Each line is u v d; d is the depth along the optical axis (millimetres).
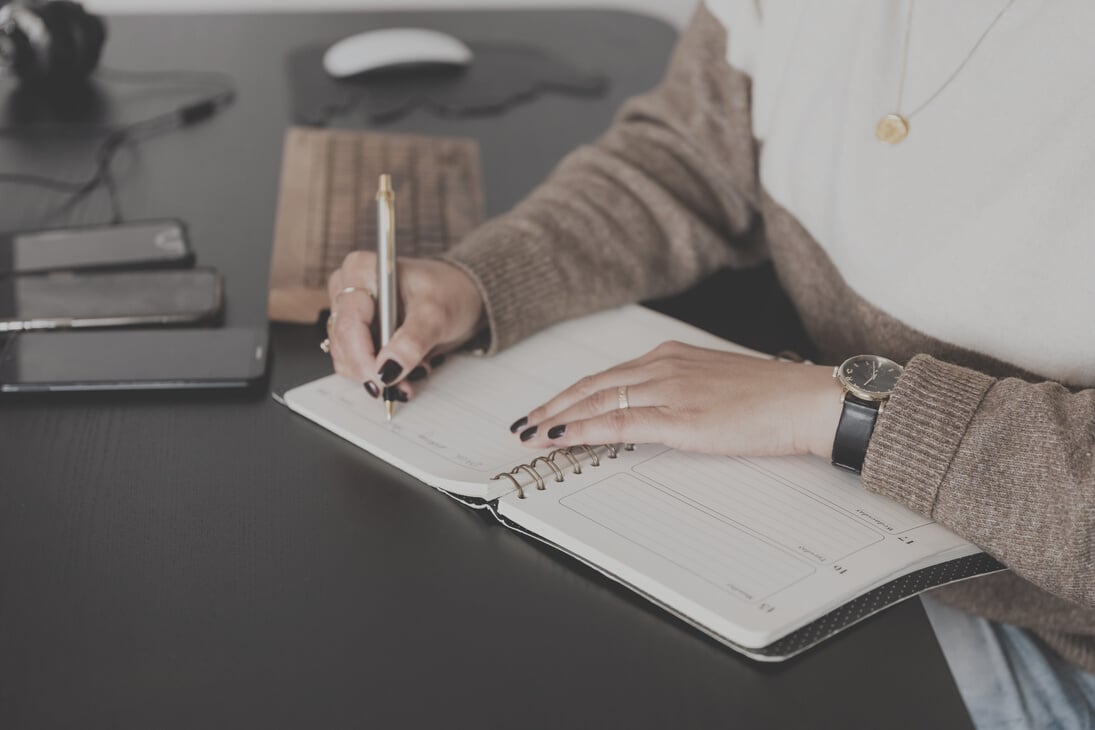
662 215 995
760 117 1001
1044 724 865
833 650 608
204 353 861
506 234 915
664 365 771
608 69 1468
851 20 871
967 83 793
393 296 794
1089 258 749
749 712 564
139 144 1217
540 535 669
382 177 767
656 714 560
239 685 567
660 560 635
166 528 681
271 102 1328
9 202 1084
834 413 715
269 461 747
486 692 568
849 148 869
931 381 694
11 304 900
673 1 1843
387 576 647
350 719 549
